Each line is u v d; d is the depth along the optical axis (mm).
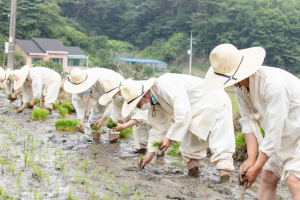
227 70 2996
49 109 10039
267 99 2920
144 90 4270
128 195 3658
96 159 5340
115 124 5371
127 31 80250
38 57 49125
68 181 4023
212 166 5324
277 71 2975
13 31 20547
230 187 4094
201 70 60906
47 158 5098
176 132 4203
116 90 5461
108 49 66938
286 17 55750
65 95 14695
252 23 56250
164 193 3775
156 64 60438
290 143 3086
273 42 55125
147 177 4398
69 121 7871
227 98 4359
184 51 65375
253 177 3090
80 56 52750
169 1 75188
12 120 8633
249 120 3498
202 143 4543
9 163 4660
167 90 4234
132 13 77812
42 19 60031
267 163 3459
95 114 6914
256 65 2936
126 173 4555
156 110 4832
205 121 4254
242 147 5695
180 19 72062
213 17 62969
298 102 2953
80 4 81312
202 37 65312
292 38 54281
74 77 6121
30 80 9734
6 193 3523
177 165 5297
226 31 61469
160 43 72250
